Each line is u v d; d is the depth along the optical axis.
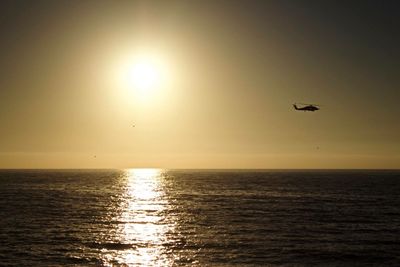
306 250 58.28
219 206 104.56
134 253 56.62
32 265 51.16
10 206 102.25
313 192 145.88
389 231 71.12
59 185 187.88
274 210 95.69
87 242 62.38
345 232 70.06
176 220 82.62
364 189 160.25
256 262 52.84
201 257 54.91
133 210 97.81
